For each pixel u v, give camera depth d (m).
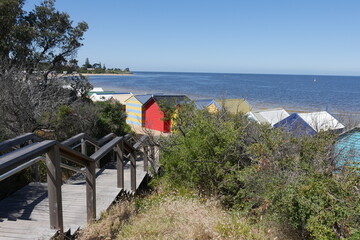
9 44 16.70
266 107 41.00
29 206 4.55
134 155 6.70
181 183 6.79
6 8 15.90
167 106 13.50
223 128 6.90
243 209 5.58
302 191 3.97
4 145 3.93
